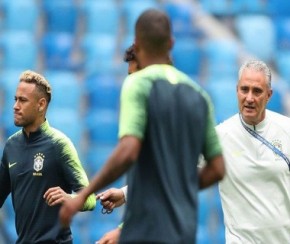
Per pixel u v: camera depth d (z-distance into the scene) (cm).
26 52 5328
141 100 1342
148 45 1394
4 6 5622
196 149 1395
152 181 1350
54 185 1959
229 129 2070
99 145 4706
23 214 1969
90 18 5581
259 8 5778
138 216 1354
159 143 1351
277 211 2030
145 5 5656
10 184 2061
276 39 5634
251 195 2036
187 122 1380
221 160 1433
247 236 2031
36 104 1975
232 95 5012
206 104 1420
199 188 1438
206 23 5588
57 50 5331
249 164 2036
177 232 1341
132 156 1308
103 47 5331
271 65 5534
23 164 1973
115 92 4997
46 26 5578
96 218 4241
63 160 1955
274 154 2044
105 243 1705
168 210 1345
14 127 4734
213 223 4238
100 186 1317
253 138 2055
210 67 5281
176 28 5519
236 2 5775
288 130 2069
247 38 5616
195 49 5334
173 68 1411
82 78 5106
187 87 1395
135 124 1323
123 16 5584
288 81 5409
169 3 5703
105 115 4884
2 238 3641
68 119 4797
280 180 2038
